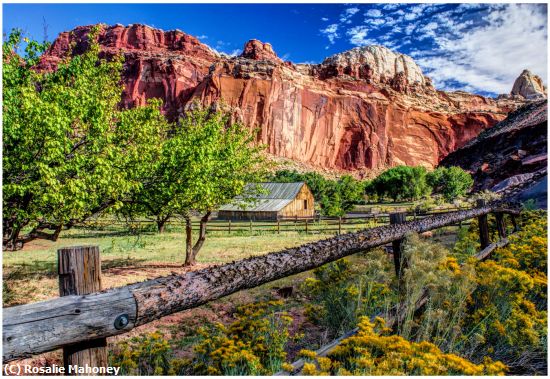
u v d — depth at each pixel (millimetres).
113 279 9117
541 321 3559
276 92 156375
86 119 6168
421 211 25141
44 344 1603
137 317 1930
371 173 164250
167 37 188750
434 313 3305
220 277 2455
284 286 7375
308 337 4234
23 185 5457
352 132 174125
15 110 5352
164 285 2137
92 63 7410
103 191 6430
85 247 1872
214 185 9969
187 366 3309
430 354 2391
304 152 160750
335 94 177500
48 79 6688
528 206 12516
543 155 57062
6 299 7188
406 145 183000
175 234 23594
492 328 3543
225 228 27188
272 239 19375
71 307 1709
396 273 4445
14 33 6312
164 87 158000
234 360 2830
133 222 10531
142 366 3369
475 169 80250
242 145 12578
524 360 3350
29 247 17234
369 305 4031
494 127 104688
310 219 27578
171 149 7902
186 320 5820
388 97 190125
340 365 2613
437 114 197875
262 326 3488
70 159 5938
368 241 3953
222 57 194500
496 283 3865
